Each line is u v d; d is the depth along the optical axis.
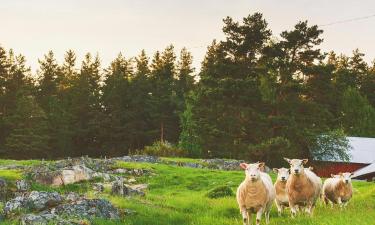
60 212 17.89
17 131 88.00
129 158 49.59
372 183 37.22
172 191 33.03
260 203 17.11
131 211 19.48
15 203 18.55
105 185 30.03
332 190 22.89
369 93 112.69
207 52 118.12
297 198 19.06
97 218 17.62
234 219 19.14
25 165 36.53
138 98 100.50
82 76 112.06
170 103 98.62
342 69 112.38
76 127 99.00
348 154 63.56
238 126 63.78
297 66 67.44
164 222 18.66
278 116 61.44
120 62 127.19
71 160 38.25
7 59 111.38
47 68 119.94
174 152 62.62
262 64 69.19
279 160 58.00
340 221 15.63
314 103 66.56
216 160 52.16
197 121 67.69
